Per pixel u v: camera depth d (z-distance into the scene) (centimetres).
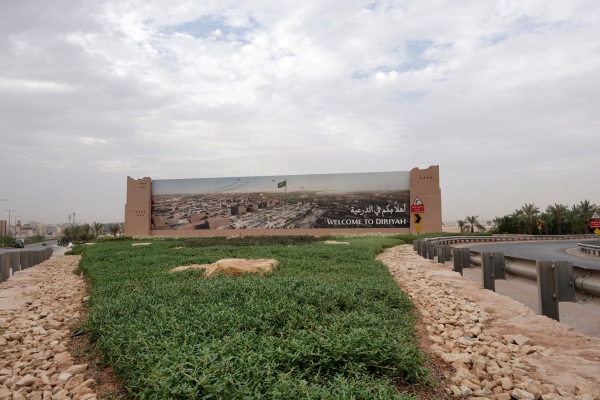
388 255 2052
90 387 442
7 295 1061
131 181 5069
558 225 6078
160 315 586
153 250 2009
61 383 447
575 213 6200
